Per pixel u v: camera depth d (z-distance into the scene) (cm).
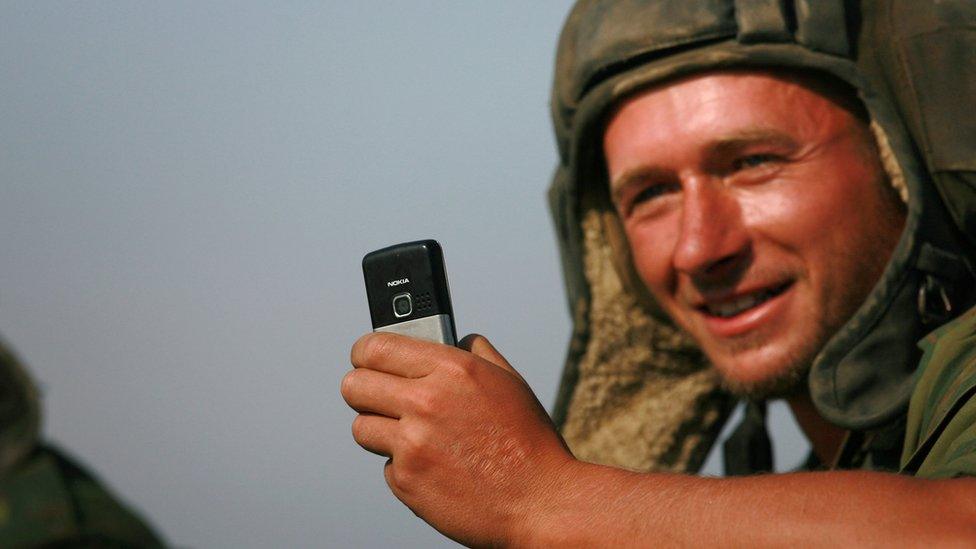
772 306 99
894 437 94
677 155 99
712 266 99
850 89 98
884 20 96
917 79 94
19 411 56
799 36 96
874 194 98
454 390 77
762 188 98
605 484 76
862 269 98
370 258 79
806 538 72
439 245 79
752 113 98
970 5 93
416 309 79
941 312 94
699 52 98
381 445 78
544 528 75
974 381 80
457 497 76
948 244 94
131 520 55
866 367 93
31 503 53
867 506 72
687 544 73
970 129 92
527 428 77
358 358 78
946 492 72
